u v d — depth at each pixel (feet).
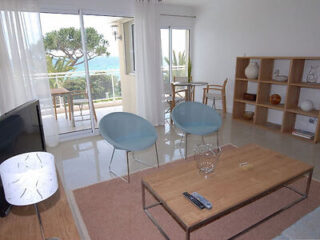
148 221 6.42
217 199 5.28
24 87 10.46
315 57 10.89
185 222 4.61
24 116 4.76
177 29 18.45
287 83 12.21
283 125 12.88
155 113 14.89
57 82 14.28
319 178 8.38
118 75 19.13
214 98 16.26
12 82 10.17
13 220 4.28
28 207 4.61
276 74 13.60
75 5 11.69
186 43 19.35
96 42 15.16
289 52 13.06
